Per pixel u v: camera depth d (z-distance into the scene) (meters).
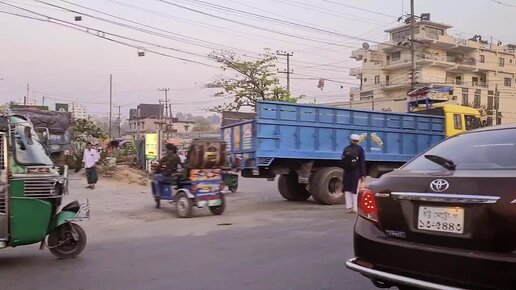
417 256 3.51
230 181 17.78
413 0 36.94
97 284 5.63
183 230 9.60
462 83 67.56
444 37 65.12
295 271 6.00
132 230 9.74
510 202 3.11
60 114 24.91
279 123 13.47
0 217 6.48
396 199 3.75
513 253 3.07
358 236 3.97
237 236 8.70
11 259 7.04
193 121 119.81
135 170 24.19
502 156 3.74
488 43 72.00
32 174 6.68
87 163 18.53
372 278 3.86
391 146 15.73
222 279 5.71
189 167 11.82
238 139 14.50
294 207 13.59
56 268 6.45
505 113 70.06
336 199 14.17
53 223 6.94
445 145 4.36
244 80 39.03
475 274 3.18
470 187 3.35
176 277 5.86
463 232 3.30
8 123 6.59
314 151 13.98
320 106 14.12
